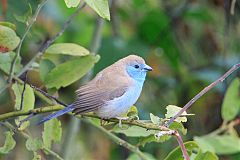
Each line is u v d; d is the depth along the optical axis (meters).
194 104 13.26
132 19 13.66
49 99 9.03
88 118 8.98
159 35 13.37
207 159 8.08
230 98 10.14
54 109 8.16
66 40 12.68
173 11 13.55
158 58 13.50
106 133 8.88
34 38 11.45
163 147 12.48
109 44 11.96
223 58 13.05
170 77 13.41
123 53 11.95
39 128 11.86
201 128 13.23
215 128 13.18
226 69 13.01
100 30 11.11
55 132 8.80
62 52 8.93
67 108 8.21
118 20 13.32
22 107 8.75
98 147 12.75
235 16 13.52
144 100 13.07
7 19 10.40
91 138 12.79
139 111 12.73
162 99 13.20
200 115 13.27
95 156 12.71
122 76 9.09
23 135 8.53
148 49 12.59
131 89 8.93
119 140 8.85
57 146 12.05
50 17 12.29
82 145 12.70
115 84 8.79
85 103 8.46
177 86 13.27
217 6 13.77
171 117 7.75
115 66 9.26
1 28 8.00
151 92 13.23
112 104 8.62
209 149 9.58
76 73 8.99
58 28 12.41
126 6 13.62
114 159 12.73
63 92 12.47
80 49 8.98
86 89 8.67
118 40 12.22
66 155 10.91
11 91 9.41
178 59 13.50
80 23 12.80
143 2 13.41
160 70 13.59
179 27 13.64
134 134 8.71
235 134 10.11
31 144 8.49
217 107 13.14
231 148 9.96
